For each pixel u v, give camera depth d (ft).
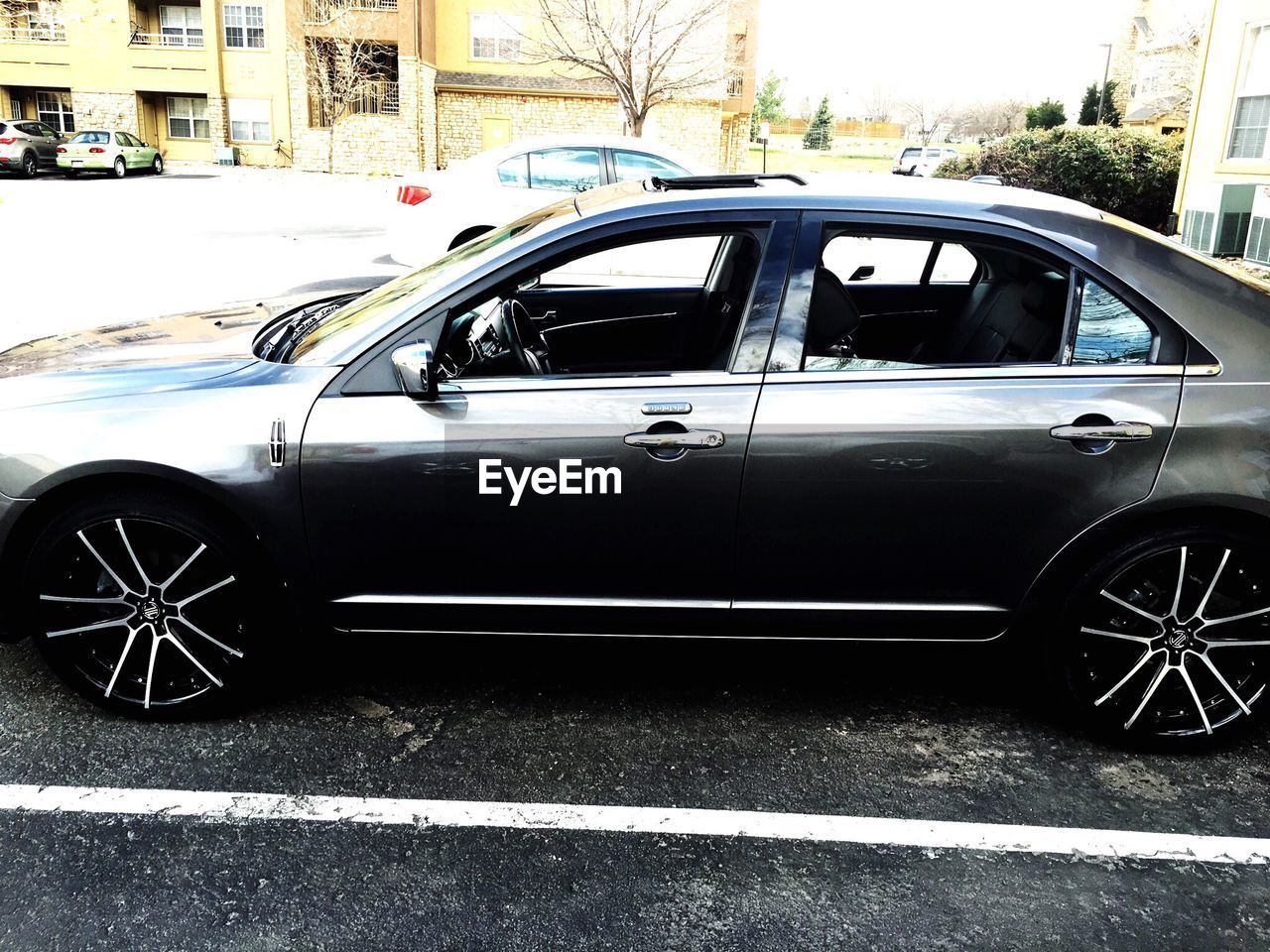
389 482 9.57
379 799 9.36
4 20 122.42
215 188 93.40
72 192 84.33
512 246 9.77
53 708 10.75
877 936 7.83
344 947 7.61
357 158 121.08
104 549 9.90
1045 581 9.77
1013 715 11.07
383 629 10.28
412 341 9.67
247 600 10.07
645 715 10.91
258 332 11.58
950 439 9.36
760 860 8.66
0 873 8.27
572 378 9.66
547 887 8.29
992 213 9.68
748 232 9.74
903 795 9.59
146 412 9.62
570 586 9.96
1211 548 9.55
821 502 9.50
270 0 119.14
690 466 9.45
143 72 123.85
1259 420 9.23
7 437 9.62
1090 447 9.32
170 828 8.89
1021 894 8.30
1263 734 10.78
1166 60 149.59
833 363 9.64
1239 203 46.24
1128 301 9.48
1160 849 8.89
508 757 10.09
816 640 10.28
